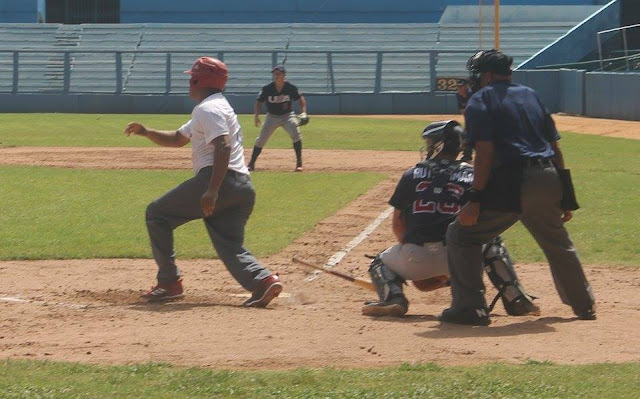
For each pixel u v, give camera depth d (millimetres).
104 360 10250
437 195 12812
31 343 11125
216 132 13203
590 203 25156
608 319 12719
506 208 11750
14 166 32469
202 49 75562
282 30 78750
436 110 66625
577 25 71562
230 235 13766
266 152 38969
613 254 18672
